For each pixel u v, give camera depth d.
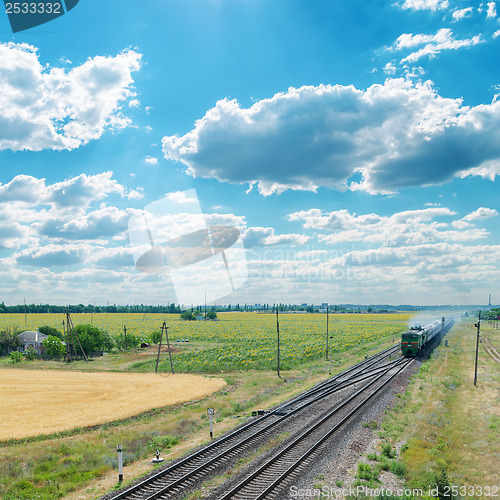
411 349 53.94
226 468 17.66
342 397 31.25
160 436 23.78
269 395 35.34
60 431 27.53
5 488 16.91
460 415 27.38
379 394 32.16
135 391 41.56
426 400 31.23
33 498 15.91
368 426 24.11
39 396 39.28
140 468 18.78
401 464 18.31
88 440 24.91
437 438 22.69
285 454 18.98
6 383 46.41
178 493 15.34
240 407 30.91
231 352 71.31
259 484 15.76
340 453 19.38
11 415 32.09
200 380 47.72
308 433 22.08
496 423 25.22
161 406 34.69
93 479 17.95
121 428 27.94
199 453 19.28
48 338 71.06
